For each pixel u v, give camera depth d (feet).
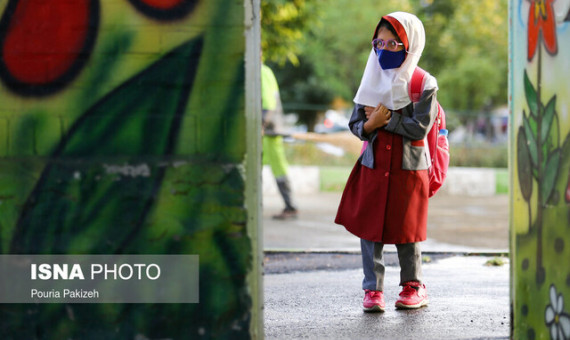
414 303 26.55
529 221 19.53
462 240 44.93
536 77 19.01
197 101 18.65
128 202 18.71
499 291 29.58
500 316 25.34
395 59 25.13
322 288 30.48
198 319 18.80
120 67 18.67
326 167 83.10
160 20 18.63
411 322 24.61
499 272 33.81
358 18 135.03
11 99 18.70
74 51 18.67
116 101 18.69
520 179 20.12
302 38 73.10
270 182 73.10
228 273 18.75
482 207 65.72
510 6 20.70
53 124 18.71
